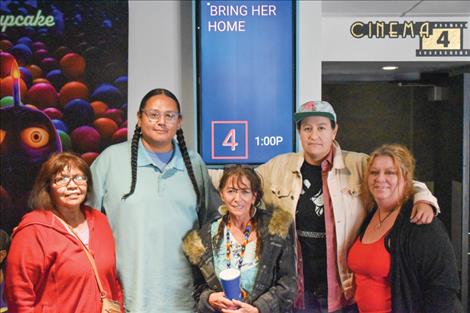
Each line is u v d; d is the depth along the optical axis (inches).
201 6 78.3
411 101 81.3
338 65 82.4
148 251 70.9
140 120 71.6
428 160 80.8
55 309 63.4
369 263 71.0
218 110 79.7
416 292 68.7
